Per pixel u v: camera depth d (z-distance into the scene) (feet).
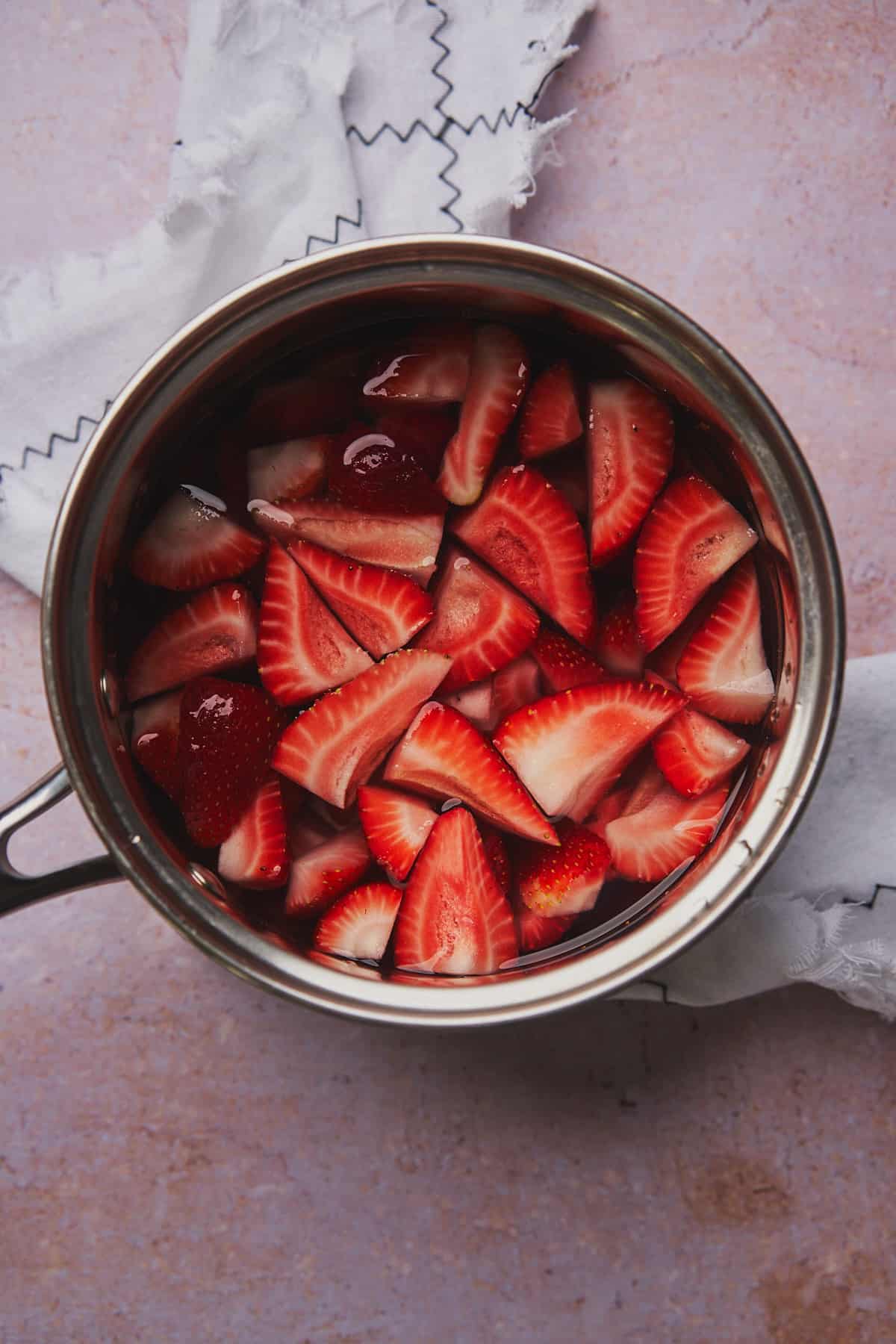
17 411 1.88
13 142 1.93
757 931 1.90
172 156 1.87
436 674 1.67
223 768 1.66
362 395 1.66
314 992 1.59
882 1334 1.97
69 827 1.94
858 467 1.95
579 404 1.67
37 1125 1.96
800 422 1.95
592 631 1.69
